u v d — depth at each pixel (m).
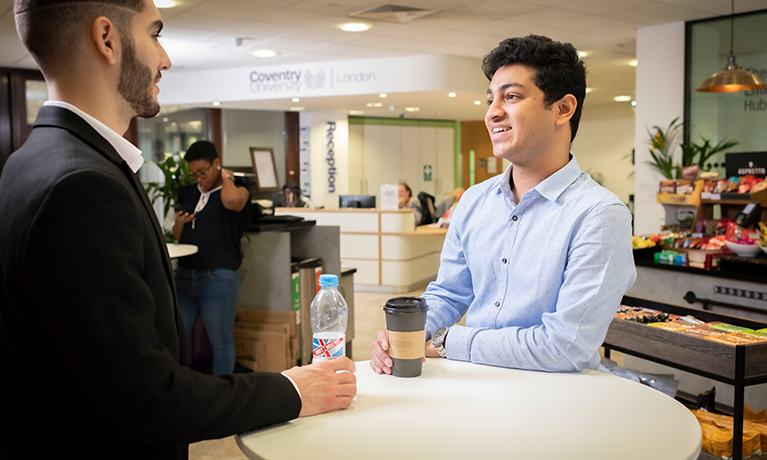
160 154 9.64
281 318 3.86
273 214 4.11
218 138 10.02
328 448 0.93
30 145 0.88
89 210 0.80
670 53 5.71
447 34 6.16
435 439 0.96
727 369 1.83
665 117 5.79
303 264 4.02
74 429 0.89
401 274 7.25
